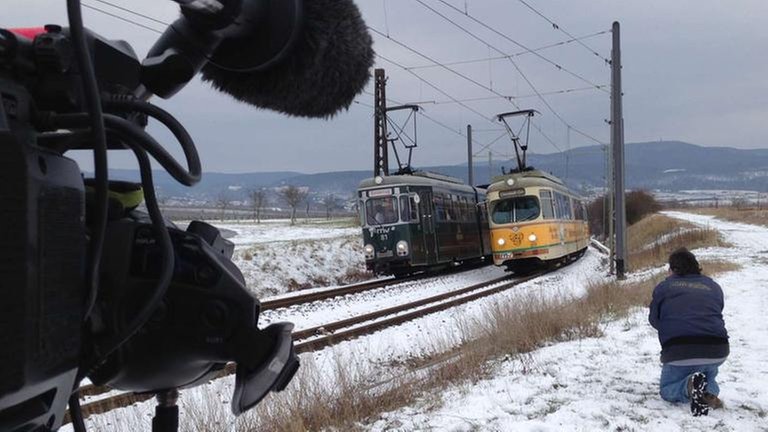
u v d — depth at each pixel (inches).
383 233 955.3
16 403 35.4
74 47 39.5
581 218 1435.8
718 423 241.8
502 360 361.4
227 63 52.9
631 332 437.4
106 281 46.6
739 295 622.8
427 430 240.5
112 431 235.6
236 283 50.6
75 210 40.6
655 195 3314.5
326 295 738.2
